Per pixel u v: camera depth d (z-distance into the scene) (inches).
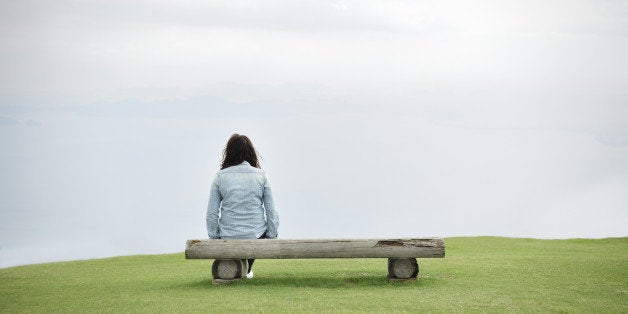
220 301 372.5
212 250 424.5
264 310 343.9
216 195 443.5
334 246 416.5
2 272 586.2
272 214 444.5
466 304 359.3
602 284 431.8
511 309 348.5
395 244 416.2
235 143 449.1
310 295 387.9
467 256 644.1
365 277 458.0
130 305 374.3
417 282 433.1
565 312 344.5
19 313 367.2
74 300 405.4
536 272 485.4
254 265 562.6
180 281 474.0
